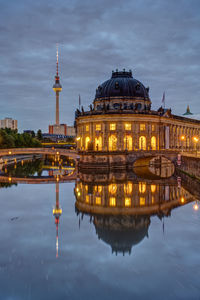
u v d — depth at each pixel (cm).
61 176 7644
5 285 2056
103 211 3984
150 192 5269
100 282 2098
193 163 6291
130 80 11381
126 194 5097
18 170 9456
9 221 3491
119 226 3344
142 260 2464
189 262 2416
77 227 3300
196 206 4234
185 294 1953
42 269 2288
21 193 5188
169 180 6762
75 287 2039
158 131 10600
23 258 2478
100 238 2969
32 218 3625
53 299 1900
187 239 2930
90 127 9962
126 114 9631
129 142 9862
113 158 8731
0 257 2489
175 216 3738
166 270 2283
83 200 4628
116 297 1911
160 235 3053
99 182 6438
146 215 3791
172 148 11906
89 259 2480
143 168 9756
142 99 11131
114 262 2414
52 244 2788
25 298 1902
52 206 4234
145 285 2066
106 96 11194
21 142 17388
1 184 6197
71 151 9850
